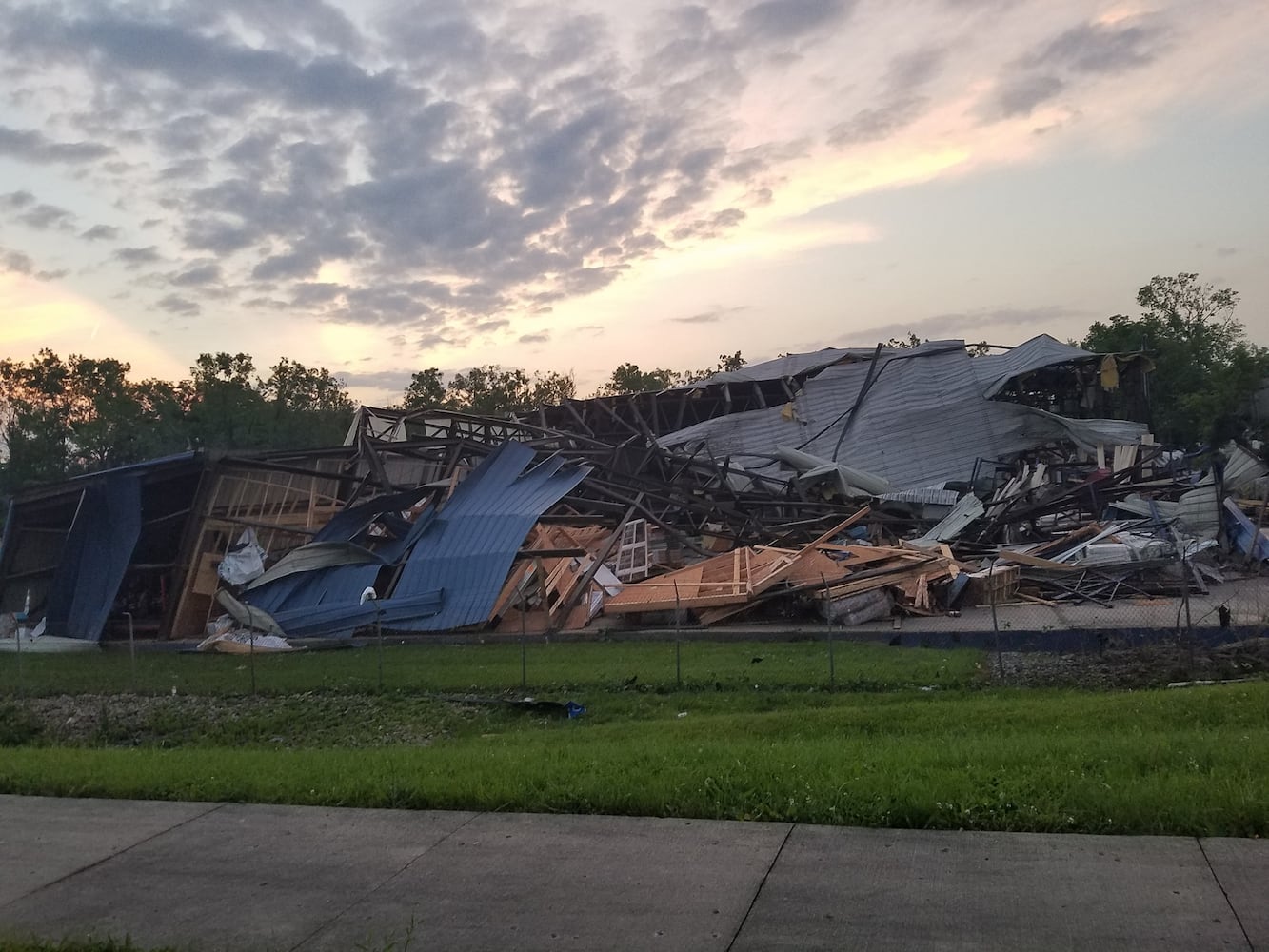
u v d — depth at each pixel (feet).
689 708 50.90
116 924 18.33
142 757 35.14
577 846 21.30
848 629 73.87
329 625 86.94
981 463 142.00
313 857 21.54
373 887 19.56
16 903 19.57
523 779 26.58
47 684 65.57
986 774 24.50
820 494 133.18
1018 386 155.12
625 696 54.29
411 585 90.43
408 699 56.54
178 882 20.44
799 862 19.71
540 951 16.30
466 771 28.40
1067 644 63.87
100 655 84.58
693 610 82.12
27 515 101.50
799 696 51.62
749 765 26.84
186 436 242.78
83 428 234.58
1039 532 110.32
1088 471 130.72
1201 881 17.67
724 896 18.16
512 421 136.26
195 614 94.63
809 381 159.74
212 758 34.27
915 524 123.44
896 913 17.01
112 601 92.48
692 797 23.86
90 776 29.63
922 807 21.77
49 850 22.82
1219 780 22.84
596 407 178.70
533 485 97.60
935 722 37.24
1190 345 227.40
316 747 46.57
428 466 124.67
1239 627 61.31
